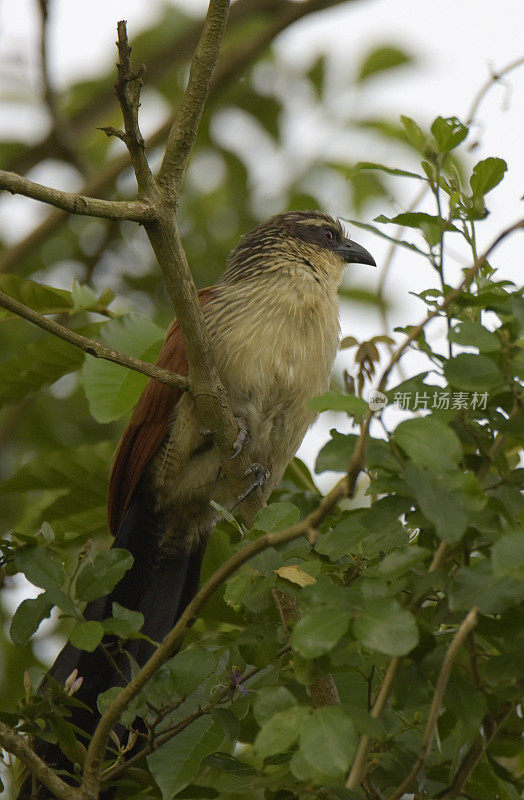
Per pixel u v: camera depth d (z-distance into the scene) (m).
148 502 9.10
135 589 8.94
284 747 4.13
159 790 6.02
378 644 4.23
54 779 5.25
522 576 4.14
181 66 14.38
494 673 4.77
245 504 8.01
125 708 5.11
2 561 5.65
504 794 5.45
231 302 8.95
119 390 8.18
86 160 13.18
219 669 5.95
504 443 4.86
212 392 7.22
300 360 8.80
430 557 5.09
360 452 4.38
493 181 5.61
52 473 8.96
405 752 4.94
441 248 5.49
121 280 13.25
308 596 4.50
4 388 8.70
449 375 4.64
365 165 5.87
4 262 11.98
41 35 12.15
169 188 6.44
